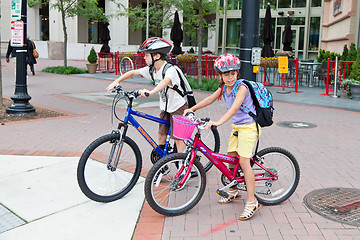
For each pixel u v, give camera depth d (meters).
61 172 5.00
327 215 3.89
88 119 8.38
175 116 3.73
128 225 3.68
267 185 4.14
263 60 15.11
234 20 29.34
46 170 5.07
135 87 14.07
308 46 25.61
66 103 10.39
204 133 5.98
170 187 4.03
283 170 4.26
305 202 4.24
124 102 10.64
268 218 3.86
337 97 12.41
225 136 7.22
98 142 4.01
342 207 4.09
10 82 14.64
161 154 4.50
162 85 4.16
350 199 4.30
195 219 3.84
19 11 8.12
